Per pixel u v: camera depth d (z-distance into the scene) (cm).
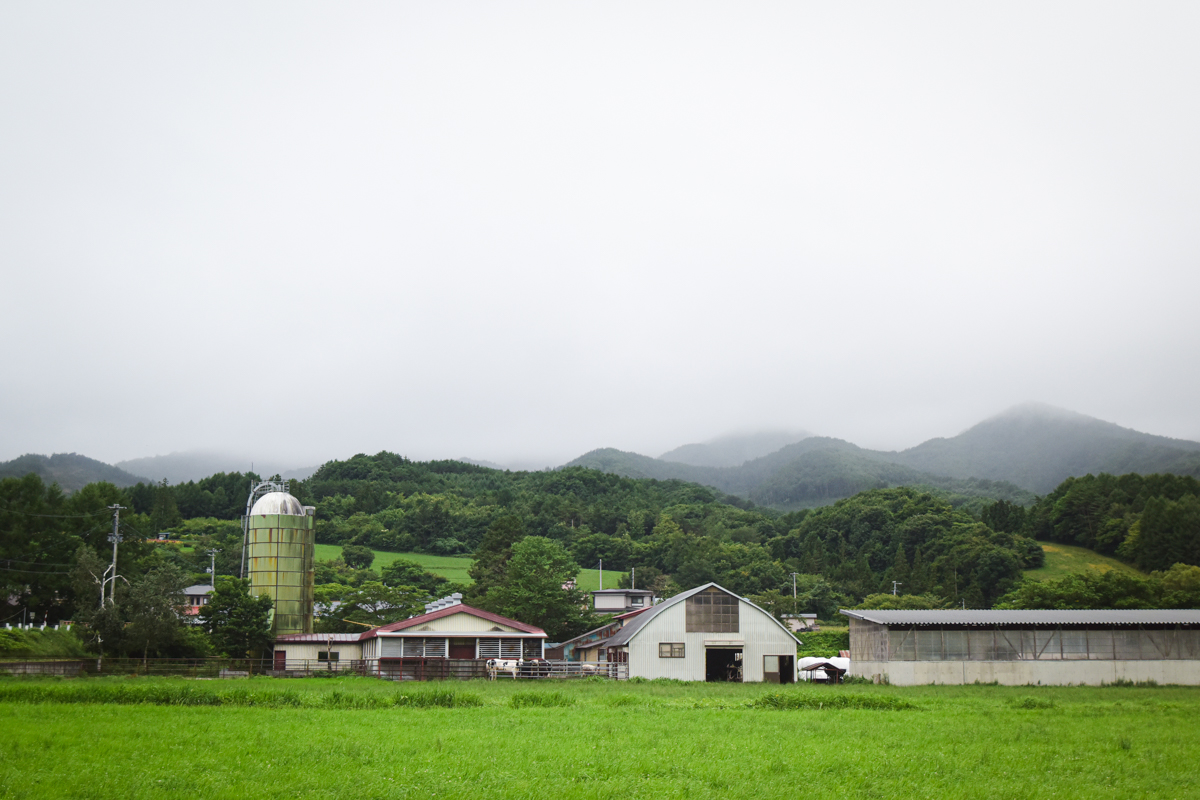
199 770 2033
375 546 17212
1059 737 2866
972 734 2911
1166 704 4200
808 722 3234
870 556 18200
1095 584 9094
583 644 8544
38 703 3506
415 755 2277
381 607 9681
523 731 2811
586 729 2883
